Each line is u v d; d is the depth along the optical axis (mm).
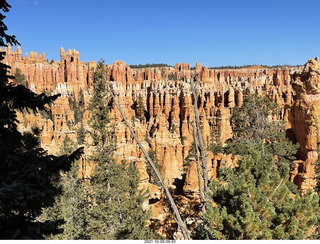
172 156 63656
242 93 96250
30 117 77938
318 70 31406
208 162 30016
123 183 27641
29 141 11109
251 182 11320
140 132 73812
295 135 34750
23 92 10102
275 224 10438
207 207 10617
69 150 41719
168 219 25438
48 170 10312
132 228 23344
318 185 23016
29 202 9297
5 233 7957
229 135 90062
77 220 27828
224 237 9898
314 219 10188
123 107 96625
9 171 8992
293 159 31953
